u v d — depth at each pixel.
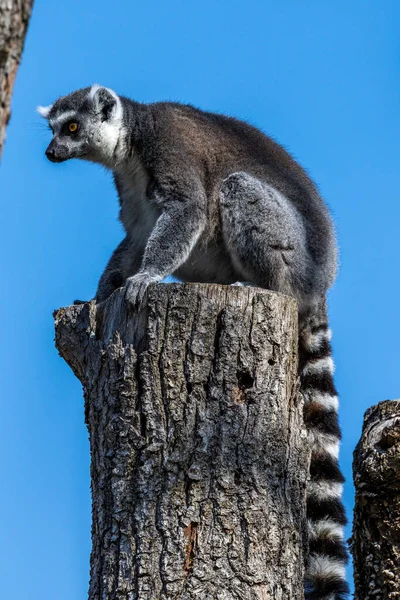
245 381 10.32
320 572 12.55
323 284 16.14
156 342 10.32
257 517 9.77
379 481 9.34
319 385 15.23
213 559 9.52
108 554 9.84
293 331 10.73
